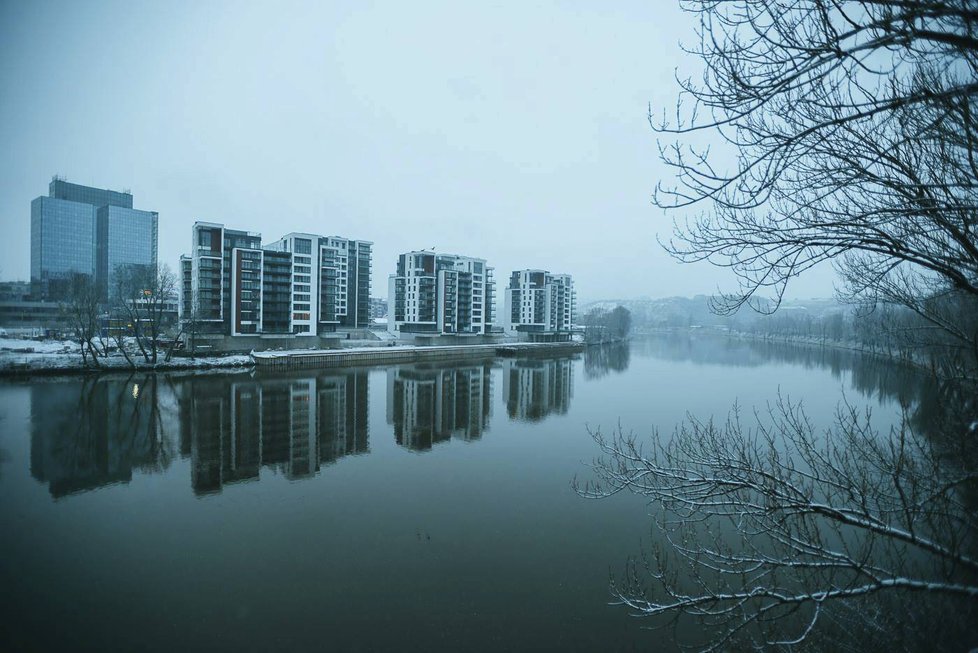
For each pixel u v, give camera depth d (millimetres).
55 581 18266
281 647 14953
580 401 52875
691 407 47781
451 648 14898
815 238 5742
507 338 131750
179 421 41750
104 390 51719
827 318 151750
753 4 4574
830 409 40500
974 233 5527
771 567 7852
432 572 18875
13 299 106938
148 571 18969
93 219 151125
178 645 15000
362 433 39594
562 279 150375
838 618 9188
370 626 15867
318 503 25547
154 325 64312
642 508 24266
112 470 30344
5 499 25656
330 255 90000
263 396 52562
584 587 17719
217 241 76688
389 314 116562
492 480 28812
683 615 15875
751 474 8383
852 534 14938
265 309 79875
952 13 3705
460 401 53281
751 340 181125
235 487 27781
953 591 6156
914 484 6941
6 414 41812
